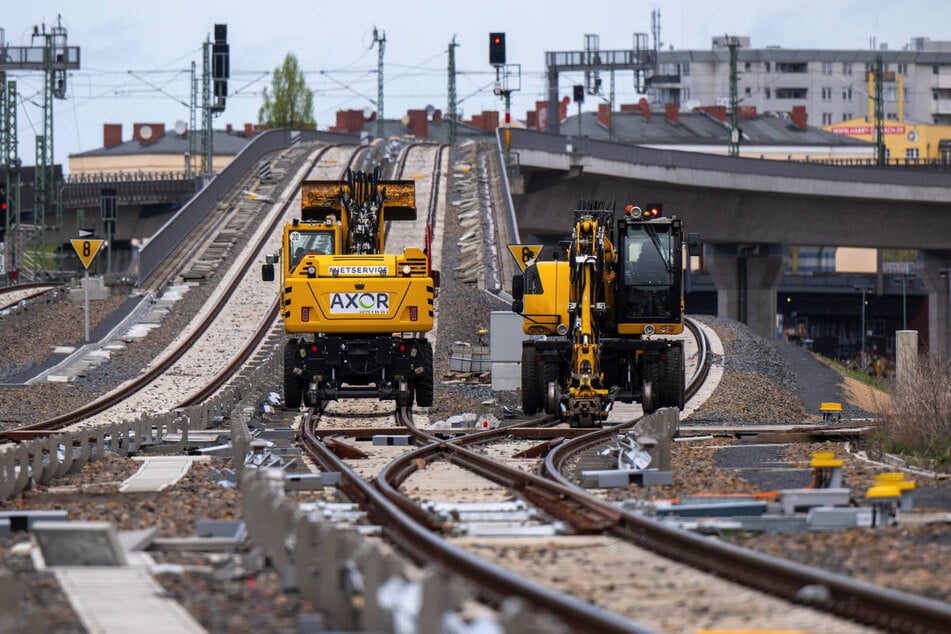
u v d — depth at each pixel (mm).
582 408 97562
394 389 109500
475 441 89250
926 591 38031
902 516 51844
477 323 170875
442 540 42125
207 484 66562
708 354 149625
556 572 41500
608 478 65438
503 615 27609
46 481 67562
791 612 35562
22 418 107062
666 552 44188
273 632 33469
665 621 34812
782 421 112000
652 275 105875
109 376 137500
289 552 40594
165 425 89812
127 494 61312
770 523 50188
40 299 183125
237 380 122188
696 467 74062
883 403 95875
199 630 33219
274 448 74875
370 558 31391
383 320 108250
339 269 108625
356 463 78125
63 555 41906
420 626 27844
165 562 43375
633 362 107188
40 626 29312
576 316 99125
